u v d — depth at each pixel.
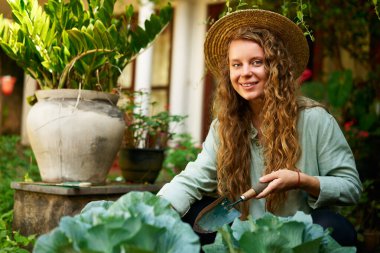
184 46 6.21
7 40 2.54
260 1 2.86
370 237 3.09
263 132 1.85
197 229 1.70
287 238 1.25
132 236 1.10
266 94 1.83
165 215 1.22
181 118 3.04
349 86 4.31
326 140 1.83
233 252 1.26
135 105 3.06
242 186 1.89
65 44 2.44
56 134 2.35
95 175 2.45
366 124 4.07
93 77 2.57
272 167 1.84
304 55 2.04
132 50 2.77
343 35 4.74
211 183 1.93
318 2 4.52
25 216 2.35
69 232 1.17
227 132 1.92
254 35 1.84
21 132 7.48
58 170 2.40
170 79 6.41
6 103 7.53
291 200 1.84
